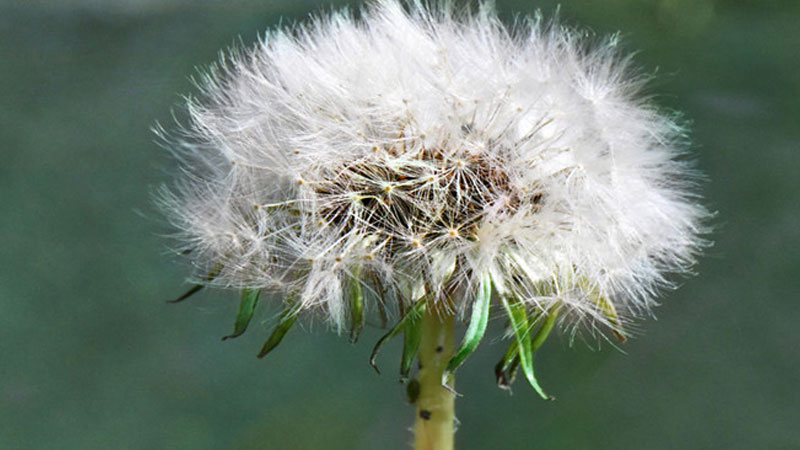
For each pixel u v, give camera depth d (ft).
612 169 0.44
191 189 0.47
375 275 0.43
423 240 0.43
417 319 0.42
